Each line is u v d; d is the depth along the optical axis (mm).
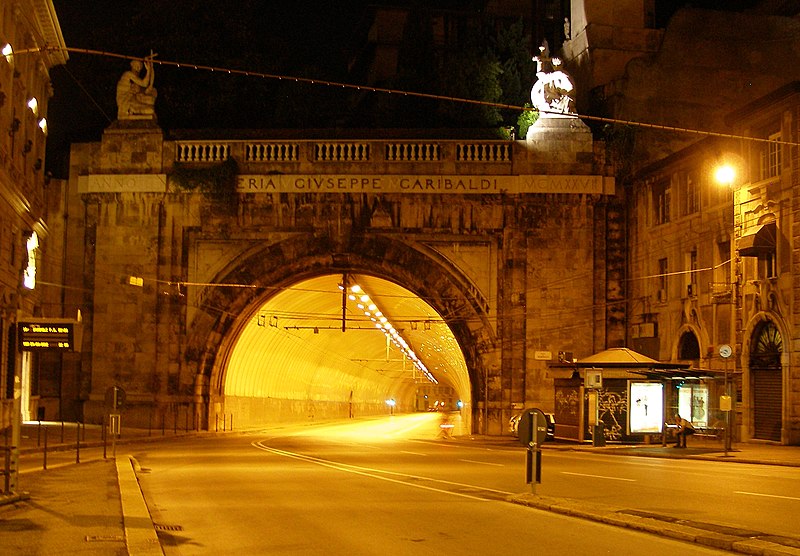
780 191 33000
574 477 21594
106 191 44750
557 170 43844
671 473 22828
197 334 44562
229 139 45469
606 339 43844
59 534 11891
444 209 44188
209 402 44875
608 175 44031
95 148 45344
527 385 43531
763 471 23781
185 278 44781
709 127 47031
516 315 43750
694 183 39344
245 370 52875
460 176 44000
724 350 31484
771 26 48281
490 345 43906
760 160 34625
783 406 32781
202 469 24047
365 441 43188
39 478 19469
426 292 44406
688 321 38969
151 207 44812
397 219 44250
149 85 45375
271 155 44688
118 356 44594
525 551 11477
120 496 16125
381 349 82438
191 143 44688
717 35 47812
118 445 35375
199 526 13688
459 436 46938
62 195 45875
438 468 24859
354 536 12703
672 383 37531
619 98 46188
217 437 44281
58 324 15266
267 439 43531
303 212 44469
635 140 45312
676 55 47281
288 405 66062
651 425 35906
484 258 44219
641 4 51312
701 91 47156
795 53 48188
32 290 42094
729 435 30984
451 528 13398
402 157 44312
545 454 32094
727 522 13641
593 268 43906
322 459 28578
